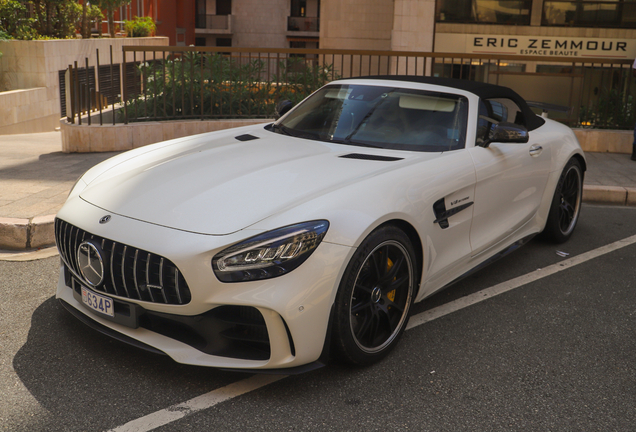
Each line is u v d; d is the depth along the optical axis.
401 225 2.83
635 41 12.89
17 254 4.06
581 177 4.71
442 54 8.02
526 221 4.06
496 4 12.91
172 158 3.23
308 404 2.43
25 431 2.19
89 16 18.44
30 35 15.14
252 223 2.42
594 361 2.85
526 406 2.45
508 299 3.59
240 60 8.22
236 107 8.38
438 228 3.04
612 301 3.59
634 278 3.96
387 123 3.53
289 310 2.32
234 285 2.32
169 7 27.84
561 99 8.06
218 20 41.81
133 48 7.32
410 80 3.94
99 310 2.62
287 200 2.56
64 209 2.84
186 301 2.38
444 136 3.43
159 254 2.36
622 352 2.95
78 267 2.66
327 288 2.41
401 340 3.03
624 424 2.34
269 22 42.12
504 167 3.61
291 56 8.41
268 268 2.32
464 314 3.37
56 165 6.31
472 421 2.34
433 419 2.34
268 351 2.50
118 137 7.28
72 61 15.87
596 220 5.31
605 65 12.87
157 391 2.49
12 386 2.48
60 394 2.44
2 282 3.57
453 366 2.78
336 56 16.16
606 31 12.91
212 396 2.46
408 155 3.21
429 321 3.27
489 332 3.14
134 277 2.43
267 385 2.56
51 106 14.79
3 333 2.94
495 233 3.64
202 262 2.33
